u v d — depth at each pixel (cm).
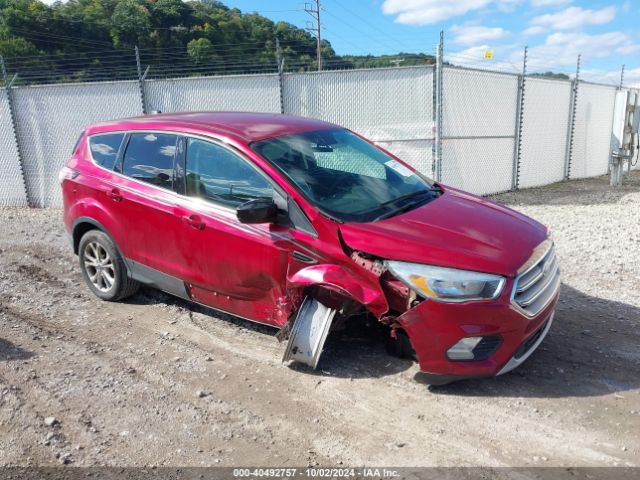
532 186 1323
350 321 438
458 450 313
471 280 339
